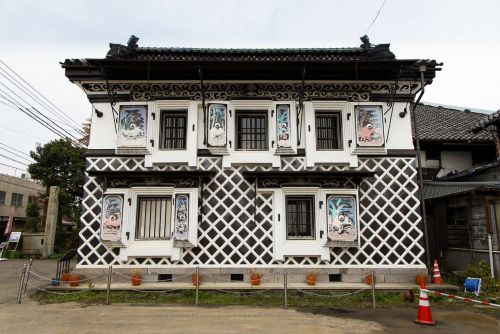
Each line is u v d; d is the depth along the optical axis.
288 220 11.57
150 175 11.27
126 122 11.66
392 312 8.81
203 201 11.38
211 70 11.09
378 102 11.99
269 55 13.24
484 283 10.62
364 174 11.26
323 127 12.09
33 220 29.78
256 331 7.14
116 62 10.48
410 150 11.87
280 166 11.59
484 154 16.75
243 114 12.05
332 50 13.17
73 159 27.73
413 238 11.36
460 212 13.05
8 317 8.16
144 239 11.16
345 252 11.15
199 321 7.85
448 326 7.67
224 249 11.11
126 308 9.02
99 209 11.38
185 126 11.97
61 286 10.63
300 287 10.32
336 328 7.43
